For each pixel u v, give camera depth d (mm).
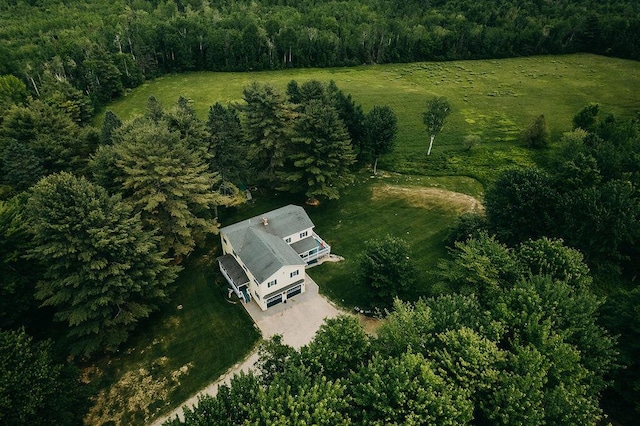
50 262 37188
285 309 45062
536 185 47500
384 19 134625
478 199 63344
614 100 94875
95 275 37062
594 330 31797
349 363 30812
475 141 76188
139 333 42312
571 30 125500
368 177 70062
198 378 37938
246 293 46438
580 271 37938
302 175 59594
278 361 31031
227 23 130250
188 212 46594
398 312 33281
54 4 139500
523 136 78250
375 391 25875
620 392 31906
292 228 50844
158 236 44281
